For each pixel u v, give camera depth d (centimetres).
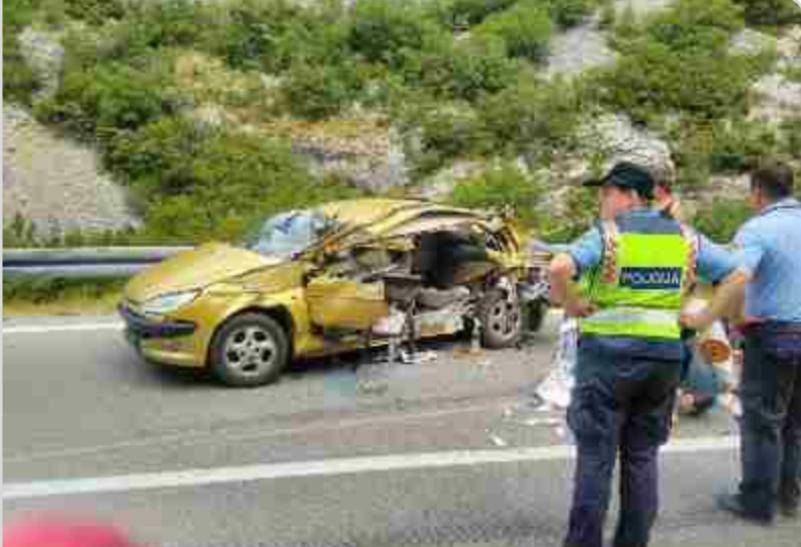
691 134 1864
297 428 739
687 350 547
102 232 1527
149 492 619
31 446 693
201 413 767
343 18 2147
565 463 682
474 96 1956
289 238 894
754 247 550
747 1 2234
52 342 959
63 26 1991
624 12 2188
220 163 1711
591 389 499
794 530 585
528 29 2091
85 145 1738
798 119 1914
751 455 589
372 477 651
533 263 966
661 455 702
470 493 629
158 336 816
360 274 869
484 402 805
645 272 488
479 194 1662
